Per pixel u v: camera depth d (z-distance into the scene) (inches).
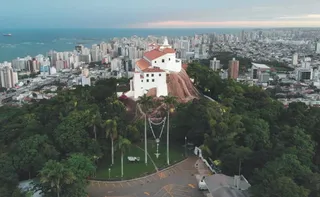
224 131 3201.3
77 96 4239.7
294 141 3080.7
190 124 3558.1
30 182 2618.1
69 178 2180.1
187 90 4606.3
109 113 3659.0
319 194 2228.1
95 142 3026.6
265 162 2815.0
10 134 3410.4
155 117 3848.4
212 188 2425.0
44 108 4084.6
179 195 2578.7
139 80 4291.3
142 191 2650.1
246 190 2380.7
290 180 2122.3
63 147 3021.7
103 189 2689.5
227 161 2871.6
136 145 3673.7
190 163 3176.7
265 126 3491.6
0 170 2588.6
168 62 4707.2
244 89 4992.6
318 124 3595.0
